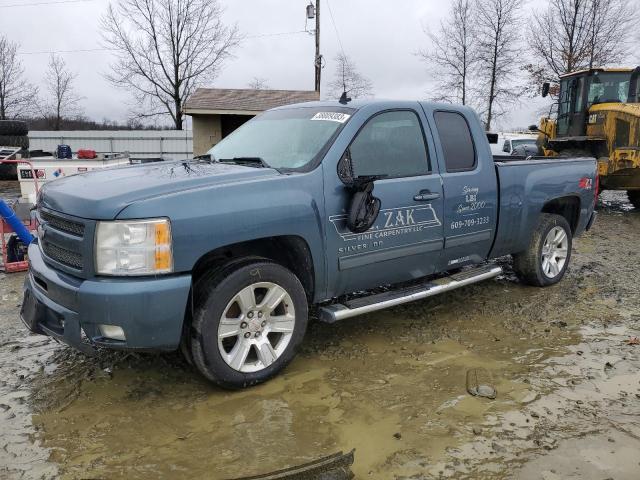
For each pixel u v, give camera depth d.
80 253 3.13
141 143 28.48
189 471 2.72
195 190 3.23
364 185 3.73
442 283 4.60
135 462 2.79
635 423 3.19
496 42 29.39
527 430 3.11
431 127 4.51
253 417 3.22
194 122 20.98
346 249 3.89
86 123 48.25
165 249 3.07
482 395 3.48
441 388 3.60
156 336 3.10
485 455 2.87
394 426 3.14
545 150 14.00
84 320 3.07
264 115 4.86
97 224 3.04
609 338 4.49
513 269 5.85
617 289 5.80
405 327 4.69
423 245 4.38
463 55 30.83
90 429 3.08
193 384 3.61
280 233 3.51
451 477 2.69
